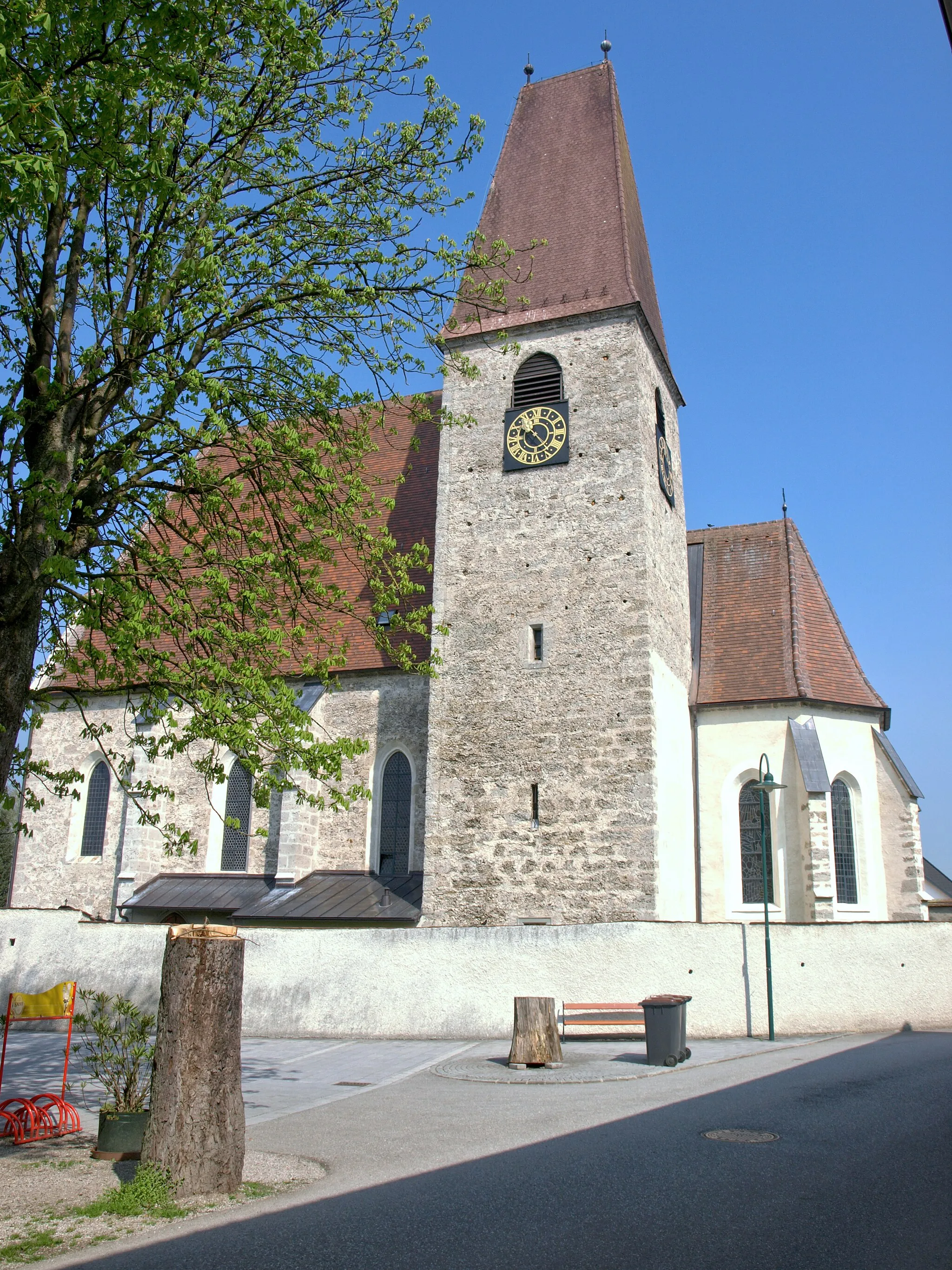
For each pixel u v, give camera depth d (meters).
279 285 15.18
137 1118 11.10
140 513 14.71
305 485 16.00
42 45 10.50
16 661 12.52
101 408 14.27
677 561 30.88
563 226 31.30
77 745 32.91
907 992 20.98
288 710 14.31
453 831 26.44
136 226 14.80
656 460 29.28
